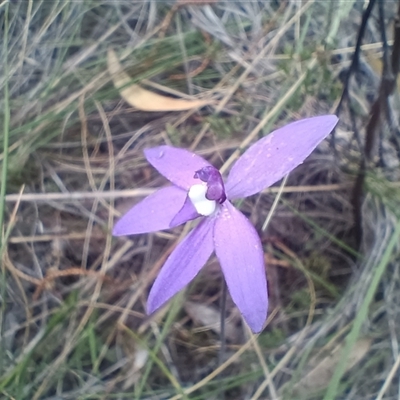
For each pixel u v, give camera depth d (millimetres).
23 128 245
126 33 293
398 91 232
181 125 264
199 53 279
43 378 204
